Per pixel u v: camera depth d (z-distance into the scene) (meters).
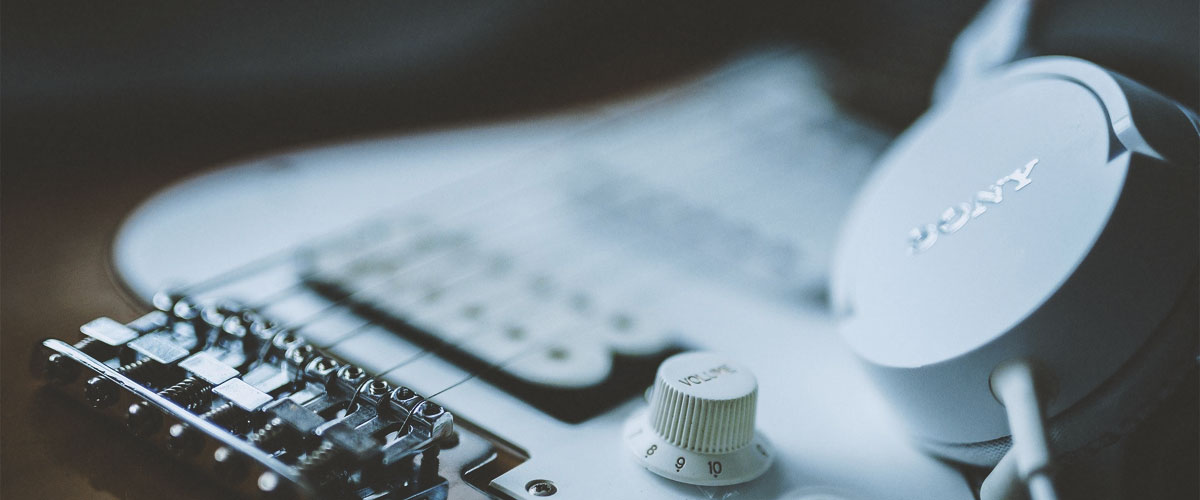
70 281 0.35
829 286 0.38
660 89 0.50
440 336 0.34
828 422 0.32
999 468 0.29
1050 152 0.30
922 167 0.33
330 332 0.34
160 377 0.30
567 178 0.42
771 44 0.55
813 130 0.46
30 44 0.41
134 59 0.43
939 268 0.30
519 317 0.35
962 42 0.41
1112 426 0.28
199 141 0.42
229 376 0.30
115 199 0.39
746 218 0.40
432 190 0.41
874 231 0.33
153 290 0.35
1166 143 0.29
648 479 0.30
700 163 0.43
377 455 0.28
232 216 0.38
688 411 0.30
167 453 0.30
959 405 0.29
